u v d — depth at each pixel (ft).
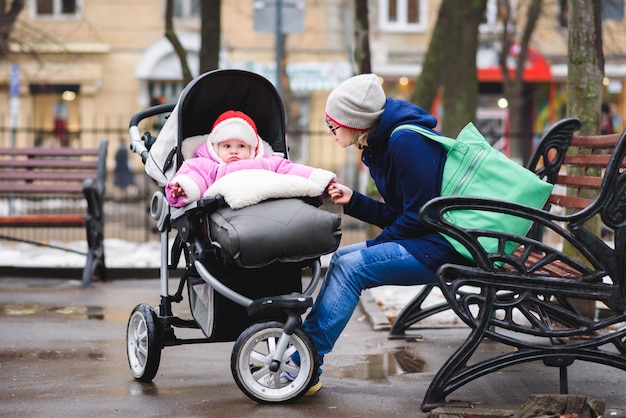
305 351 21.29
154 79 142.20
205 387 23.27
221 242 20.77
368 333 30.86
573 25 32.48
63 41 141.90
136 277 46.14
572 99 32.60
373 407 21.13
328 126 22.67
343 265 21.65
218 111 24.52
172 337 23.39
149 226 75.56
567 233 20.53
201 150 23.43
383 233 21.98
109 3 143.13
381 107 22.22
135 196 102.27
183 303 37.27
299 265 22.00
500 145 108.17
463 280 20.33
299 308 20.95
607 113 116.26
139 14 143.23
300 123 137.59
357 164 110.32
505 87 113.19
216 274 22.06
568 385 23.40
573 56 32.53
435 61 56.90
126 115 143.64
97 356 27.14
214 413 20.63
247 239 20.38
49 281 45.03
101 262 44.80
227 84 24.02
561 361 20.59
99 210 44.70
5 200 85.46
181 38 141.38
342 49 140.97
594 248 20.49
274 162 22.93
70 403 21.61
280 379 21.81
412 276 21.47
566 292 20.54
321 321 21.67
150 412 20.77
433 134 21.50
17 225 43.39
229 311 22.12
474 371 20.57
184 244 23.08
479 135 21.95
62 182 57.77
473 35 55.88
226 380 24.11
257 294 22.27
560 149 27.89
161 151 23.59
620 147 20.31
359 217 23.18
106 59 143.13
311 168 22.89
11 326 32.04
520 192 20.94
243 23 142.00
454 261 21.16
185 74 57.57
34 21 141.79
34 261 51.60
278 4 60.03
